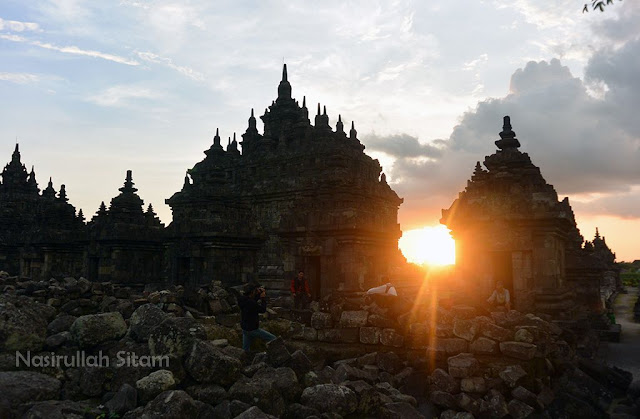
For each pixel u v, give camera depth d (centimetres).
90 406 808
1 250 4547
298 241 2464
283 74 6419
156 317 1041
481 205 2191
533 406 1081
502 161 2267
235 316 1455
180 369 862
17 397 771
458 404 1115
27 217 4916
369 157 5506
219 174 3259
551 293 2012
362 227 2303
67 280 1521
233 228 2869
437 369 1195
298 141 5550
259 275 3181
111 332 1018
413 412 996
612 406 1262
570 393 1231
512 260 2109
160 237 3378
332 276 2334
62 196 4297
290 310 1622
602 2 1102
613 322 2764
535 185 2142
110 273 3231
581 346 1797
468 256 2209
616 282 5803
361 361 1287
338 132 5444
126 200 3375
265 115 6406
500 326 1279
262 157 5566
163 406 732
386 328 1368
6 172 5675
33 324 962
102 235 3256
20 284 1570
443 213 2342
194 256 2867
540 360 1194
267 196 4794
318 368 1274
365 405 931
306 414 837
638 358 1881
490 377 1142
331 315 1470
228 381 868
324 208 2428
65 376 903
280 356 985
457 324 1263
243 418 732
